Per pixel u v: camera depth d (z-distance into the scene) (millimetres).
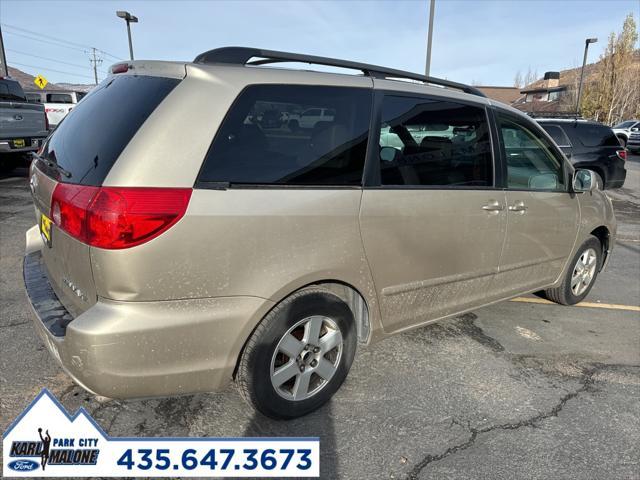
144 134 1991
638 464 2330
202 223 2010
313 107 2381
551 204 3646
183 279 2012
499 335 3686
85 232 1950
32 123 9844
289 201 2242
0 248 5348
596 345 3600
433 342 3504
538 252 3662
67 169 2221
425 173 2816
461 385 2945
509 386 2967
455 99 3012
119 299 1949
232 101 2150
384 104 2648
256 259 2160
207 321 2084
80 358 1943
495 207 3166
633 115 42375
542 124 9836
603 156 9938
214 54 2283
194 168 2021
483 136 3146
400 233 2666
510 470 2254
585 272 4328
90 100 2559
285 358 2430
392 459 2295
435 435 2475
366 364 3139
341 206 2408
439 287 3002
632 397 2912
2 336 3281
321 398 2605
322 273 2373
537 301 4469
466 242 3043
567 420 2650
